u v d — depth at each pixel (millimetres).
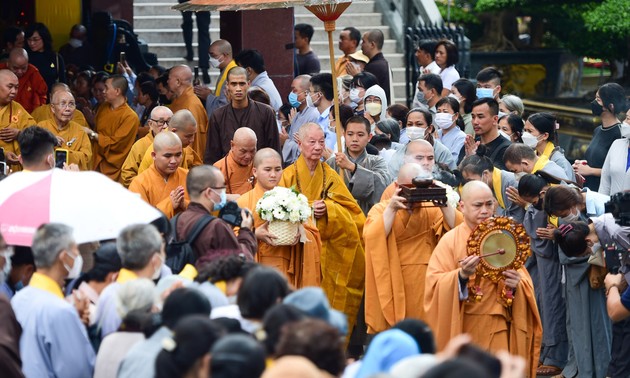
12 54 26250
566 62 47125
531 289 17219
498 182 20328
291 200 18188
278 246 18656
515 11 46812
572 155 39531
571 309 18594
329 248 19531
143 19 41562
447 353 9422
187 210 16359
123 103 25281
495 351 16984
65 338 12836
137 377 11367
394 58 38656
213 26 41562
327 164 19875
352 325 19922
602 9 41312
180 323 10219
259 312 11695
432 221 18453
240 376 9180
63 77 30578
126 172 22125
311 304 11016
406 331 11406
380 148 22828
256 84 27609
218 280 13336
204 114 25828
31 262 14672
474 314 17031
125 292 12469
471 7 48781
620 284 15766
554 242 19344
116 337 12406
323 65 38688
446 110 24094
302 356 9500
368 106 24953
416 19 40188
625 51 44000
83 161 23453
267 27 31094
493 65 46531
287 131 26375
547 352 19672
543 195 19172
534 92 46750
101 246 14102
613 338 16734
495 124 22609
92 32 35031
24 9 36875
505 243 16812
